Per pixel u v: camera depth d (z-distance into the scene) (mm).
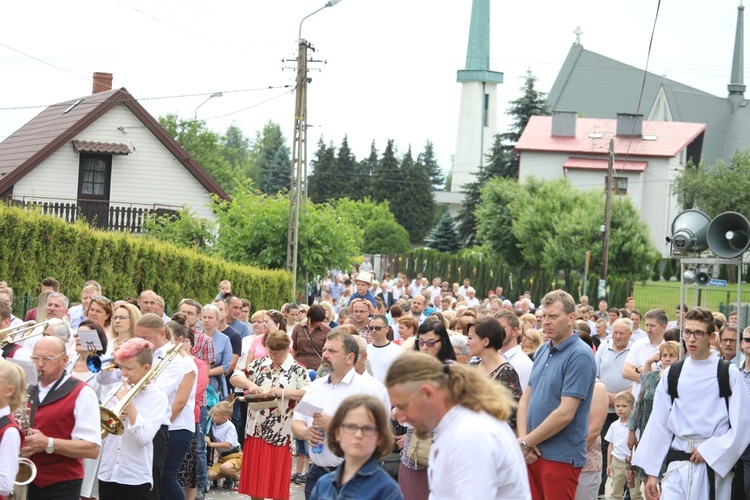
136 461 8742
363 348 9383
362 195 114562
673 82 108062
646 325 13180
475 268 58969
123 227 38344
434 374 5223
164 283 23969
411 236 113562
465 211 88812
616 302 49500
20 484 7328
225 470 12969
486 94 116938
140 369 8523
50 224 19922
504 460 5188
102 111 39562
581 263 56031
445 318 15430
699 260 11430
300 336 14805
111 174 40250
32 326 9125
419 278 40188
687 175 66312
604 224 51438
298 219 34531
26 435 7461
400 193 112938
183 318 12562
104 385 9164
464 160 116438
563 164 76125
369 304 13266
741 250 11367
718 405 8727
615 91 105250
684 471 8781
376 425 5398
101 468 8805
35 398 7691
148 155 40812
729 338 11508
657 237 74250
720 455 8617
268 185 111188
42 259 19781
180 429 9945
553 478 8258
